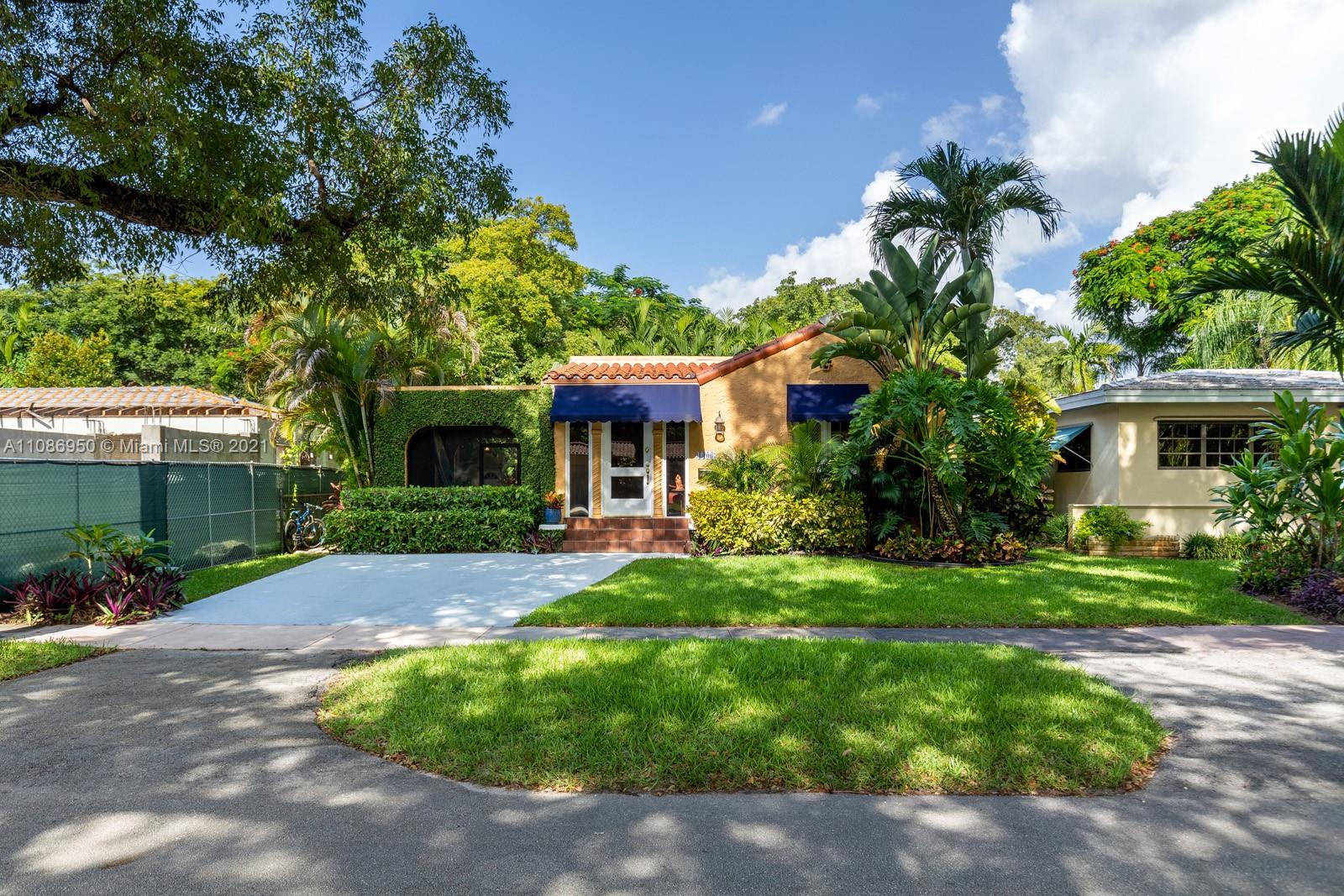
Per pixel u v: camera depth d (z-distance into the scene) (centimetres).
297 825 388
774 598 992
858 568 1245
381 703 569
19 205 802
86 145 809
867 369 1748
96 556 1002
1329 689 626
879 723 511
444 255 2802
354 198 1075
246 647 794
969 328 1410
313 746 504
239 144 859
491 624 901
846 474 1344
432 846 365
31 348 3147
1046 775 437
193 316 3528
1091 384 2538
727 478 1591
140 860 353
